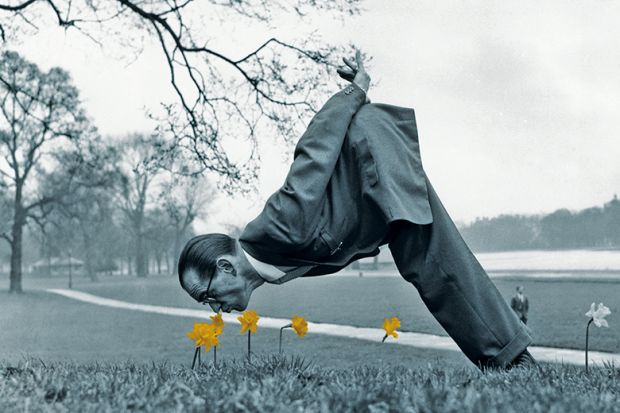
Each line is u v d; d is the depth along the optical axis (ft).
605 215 276.82
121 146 246.27
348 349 70.08
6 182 205.26
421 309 126.31
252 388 9.41
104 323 117.60
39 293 232.32
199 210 293.02
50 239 240.94
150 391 9.40
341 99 11.51
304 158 10.97
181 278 11.25
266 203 11.00
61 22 36.81
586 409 8.13
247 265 11.09
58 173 197.98
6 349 76.69
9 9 36.09
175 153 34.19
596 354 59.77
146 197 281.95
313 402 8.73
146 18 35.27
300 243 10.77
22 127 134.82
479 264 11.75
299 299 164.25
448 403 8.07
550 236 284.61
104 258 370.32
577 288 152.35
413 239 11.44
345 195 11.19
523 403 8.41
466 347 11.85
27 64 47.09
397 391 9.29
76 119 61.62
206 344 14.02
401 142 11.39
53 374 11.30
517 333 11.76
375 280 242.17
